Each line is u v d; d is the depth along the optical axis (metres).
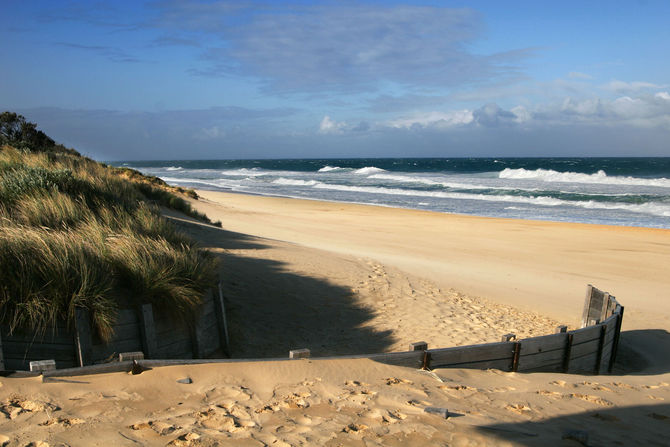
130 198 10.85
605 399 4.74
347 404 3.66
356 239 18.80
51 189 8.12
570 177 57.75
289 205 32.50
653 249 18.39
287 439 3.00
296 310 7.75
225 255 10.02
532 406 4.16
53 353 4.43
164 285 5.15
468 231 22.03
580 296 11.65
